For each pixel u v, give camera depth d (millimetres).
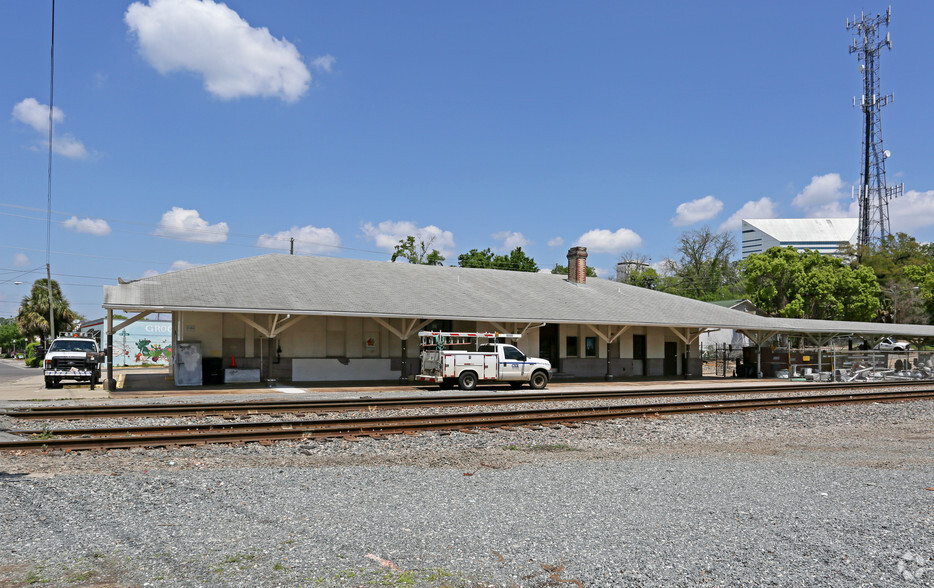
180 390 23578
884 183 87688
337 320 28781
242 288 26016
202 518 6562
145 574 4965
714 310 37219
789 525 6473
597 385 29078
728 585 4922
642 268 82688
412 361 30281
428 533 6066
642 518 6676
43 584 4766
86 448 10930
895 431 14969
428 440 12492
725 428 15102
